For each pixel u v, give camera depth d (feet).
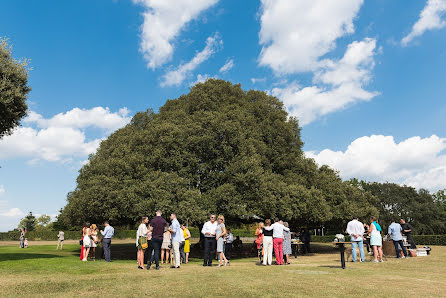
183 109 90.07
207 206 68.18
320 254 74.08
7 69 43.06
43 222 240.32
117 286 24.17
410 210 202.18
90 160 84.23
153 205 60.75
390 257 51.55
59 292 22.21
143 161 69.51
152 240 35.88
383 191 211.41
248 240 170.81
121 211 62.85
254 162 70.69
